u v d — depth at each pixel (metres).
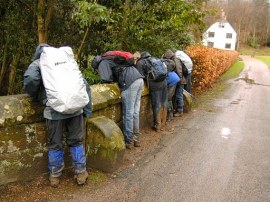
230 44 81.56
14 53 8.27
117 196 4.05
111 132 4.63
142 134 6.62
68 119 4.07
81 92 3.80
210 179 4.70
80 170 4.19
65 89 3.69
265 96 12.99
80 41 8.78
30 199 3.82
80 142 4.19
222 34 81.44
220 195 4.24
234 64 35.41
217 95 12.50
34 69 3.75
